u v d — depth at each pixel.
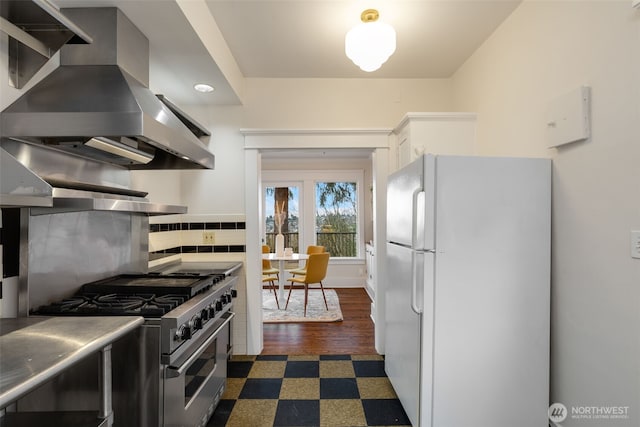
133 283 1.79
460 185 1.71
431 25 2.22
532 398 1.72
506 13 2.10
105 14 1.60
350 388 2.37
